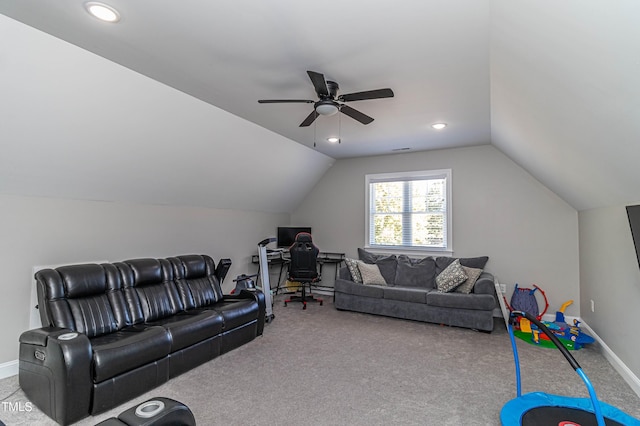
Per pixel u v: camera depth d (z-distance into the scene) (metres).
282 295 6.27
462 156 5.19
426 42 2.17
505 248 4.87
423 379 2.85
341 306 5.15
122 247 3.79
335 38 2.14
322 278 6.31
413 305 4.61
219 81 2.82
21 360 2.48
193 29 2.05
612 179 2.45
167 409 1.22
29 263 3.01
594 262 3.68
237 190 5.01
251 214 5.77
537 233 4.68
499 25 1.85
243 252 5.59
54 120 2.58
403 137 4.61
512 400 2.23
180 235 4.49
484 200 5.02
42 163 2.83
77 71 2.37
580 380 2.83
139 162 3.45
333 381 2.81
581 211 4.21
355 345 3.66
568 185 3.56
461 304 4.27
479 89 2.94
